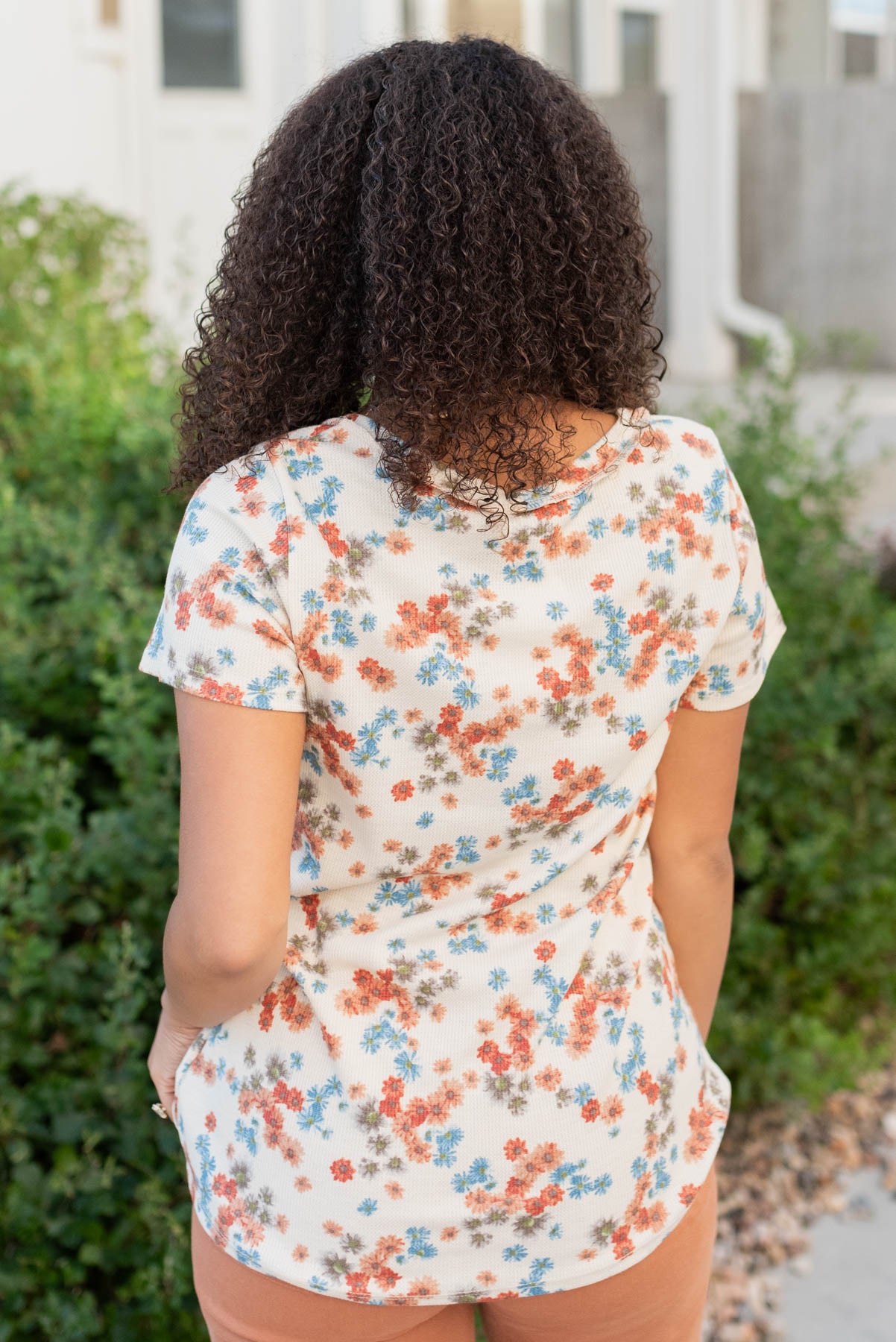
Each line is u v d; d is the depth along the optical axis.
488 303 1.09
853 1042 3.03
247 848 1.11
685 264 9.77
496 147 1.10
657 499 1.21
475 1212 1.20
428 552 1.14
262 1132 1.22
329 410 1.20
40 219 4.91
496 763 1.17
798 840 3.02
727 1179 2.79
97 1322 2.02
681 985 1.47
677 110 9.53
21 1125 2.07
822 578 3.41
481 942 1.22
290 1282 1.21
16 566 2.86
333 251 1.14
